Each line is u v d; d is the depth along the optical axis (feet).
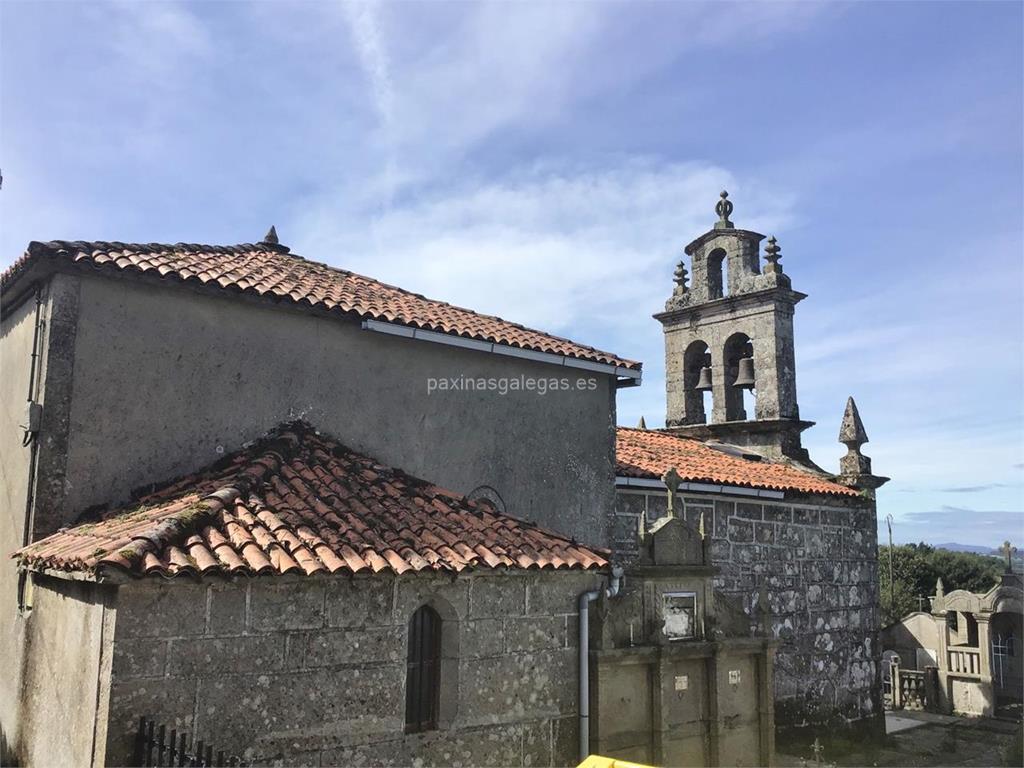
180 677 19.26
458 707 24.07
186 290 28.12
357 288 36.52
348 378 31.58
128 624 18.72
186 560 19.01
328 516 23.65
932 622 87.45
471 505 28.55
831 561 50.75
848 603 51.31
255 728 20.21
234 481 24.29
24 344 29.17
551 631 26.84
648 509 41.83
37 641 24.53
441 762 23.45
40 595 24.93
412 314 33.55
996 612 73.36
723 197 60.08
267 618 20.79
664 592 30.45
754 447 56.59
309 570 20.24
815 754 45.55
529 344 35.65
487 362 35.50
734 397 58.75
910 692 77.36
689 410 60.64
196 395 28.09
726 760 31.01
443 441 33.58
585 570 26.89
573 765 26.61
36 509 24.53
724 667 31.58
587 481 38.06
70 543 21.72
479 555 24.13
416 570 22.16
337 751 21.44
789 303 57.21
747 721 32.01
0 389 32.45
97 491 25.68
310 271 37.01
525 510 35.55
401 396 32.81
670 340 62.54
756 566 46.16
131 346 26.96
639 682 29.19
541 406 36.96
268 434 29.25
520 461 35.78
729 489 43.96
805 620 48.29
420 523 25.44
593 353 38.91
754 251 58.65
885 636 91.35
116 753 18.10
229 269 31.32
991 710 70.74
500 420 35.47
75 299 26.11
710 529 44.32
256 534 21.29
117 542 19.47
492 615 25.34
